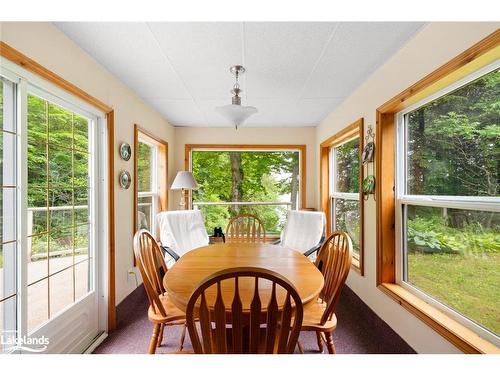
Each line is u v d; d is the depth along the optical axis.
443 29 1.38
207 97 2.70
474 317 1.32
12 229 1.29
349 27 1.53
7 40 1.20
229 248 2.17
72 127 1.76
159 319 1.47
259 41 1.67
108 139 2.04
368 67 2.04
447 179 1.52
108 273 2.02
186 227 3.07
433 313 1.50
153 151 3.48
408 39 1.65
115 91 2.18
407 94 1.67
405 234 1.90
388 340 1.86
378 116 2.03
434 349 1.44
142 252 1.60
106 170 2.02
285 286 0.94
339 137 2.94
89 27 1.51
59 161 1.64
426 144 1.70
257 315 0.95
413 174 1.84
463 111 1.41
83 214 1.87
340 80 2.28
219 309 0.95
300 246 3.01
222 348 0.97
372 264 2.16
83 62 1.75
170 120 3.60
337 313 2.34
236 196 4.21
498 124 1.22
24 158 1.31
